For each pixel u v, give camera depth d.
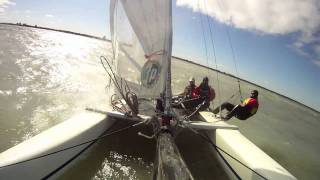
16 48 13.52
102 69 11.37
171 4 3.63
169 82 3.73
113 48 4.36
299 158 5.80
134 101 4.01
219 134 4.29
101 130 4.05
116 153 3.96
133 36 3.98
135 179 3.44
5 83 6.71
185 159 4.08
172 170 2.45
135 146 4.22
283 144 6.67
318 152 6.64
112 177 3.40
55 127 3.54
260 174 3.21
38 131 4.32
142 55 3.92
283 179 3.08
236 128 4.45
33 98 5.96
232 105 5.44
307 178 4.77
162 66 3.72
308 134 8.91
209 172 3.81
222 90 14.27
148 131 4.74
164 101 3.71
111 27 4.38
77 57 14.13
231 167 3.78
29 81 7.37
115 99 4.48
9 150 2.82
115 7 4.20
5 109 5.01
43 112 5.21
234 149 3.80
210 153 4.31
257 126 7.93
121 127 4.64
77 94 6.89
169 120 3.51
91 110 4.35
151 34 3.78
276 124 9.12
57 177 3.15
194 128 4.20
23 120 4.66
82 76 9.35
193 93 5.41
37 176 2.84
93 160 3.67
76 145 3.43
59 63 11.26
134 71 4.03
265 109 12.55
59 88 7.19
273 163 3.44
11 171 2.58
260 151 3.75
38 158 2.86
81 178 3.26
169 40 3.68
